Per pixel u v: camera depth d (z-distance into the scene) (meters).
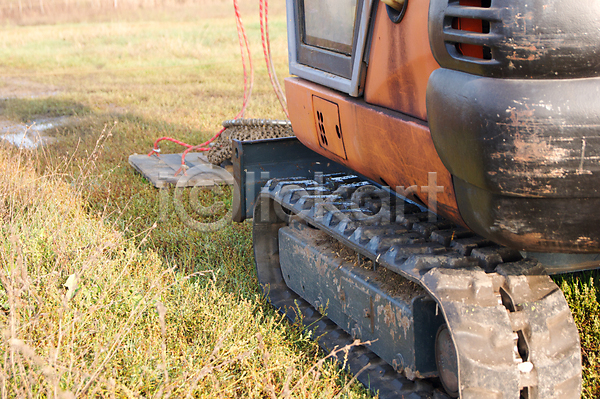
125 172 7.44
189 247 5.01
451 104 2.21
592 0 1.91
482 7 2.13
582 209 2.08
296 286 4.08
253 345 3.24
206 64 19.25
